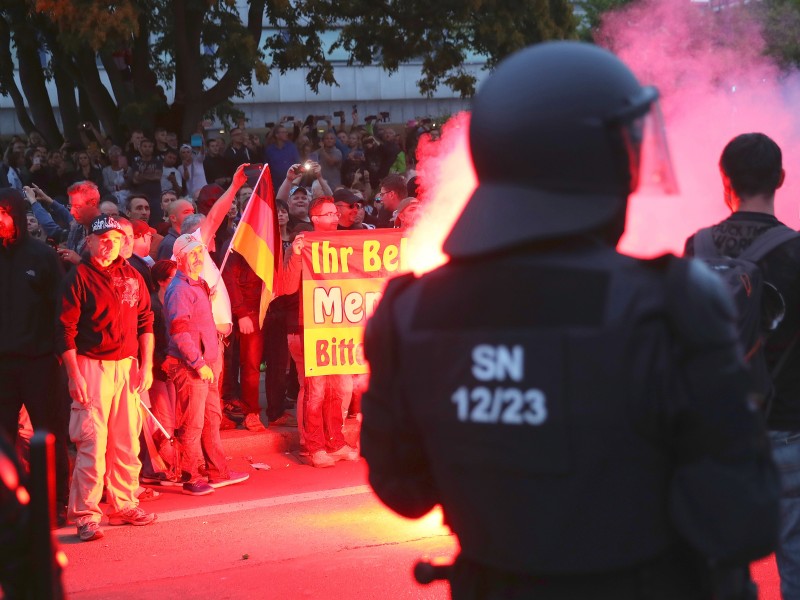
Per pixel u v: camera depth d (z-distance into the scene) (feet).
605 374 5.10
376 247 24.52
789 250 9.83
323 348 24.08
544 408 5.20
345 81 112.47
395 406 5.91
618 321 5.10
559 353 5.16
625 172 5.45
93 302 18.89
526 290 5.32
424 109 115.55
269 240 24.21
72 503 19.24
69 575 17.17
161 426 22.00
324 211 24.25
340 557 17.52
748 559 5.15
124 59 58.49
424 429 5.70
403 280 5.96
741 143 10.14
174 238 25.43
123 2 44.14
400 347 5.79
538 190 5.46
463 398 5.45
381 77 113.70
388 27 61.57
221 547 18.37
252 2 58.13
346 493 21.85
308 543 18.39
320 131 56.90
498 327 5.35
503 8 59.72
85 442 19.10
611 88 5.47
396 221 26.14
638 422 5.11
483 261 5.49
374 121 68.80
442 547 17.92
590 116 5.40
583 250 5.38
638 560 5.23
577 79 5.46
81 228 27.40
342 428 24.80
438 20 60.54
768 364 10.05
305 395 24.23
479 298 5.45
